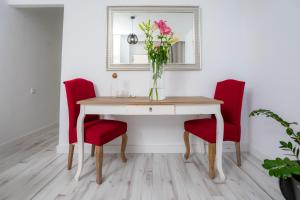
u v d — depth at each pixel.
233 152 2.35
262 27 2.07
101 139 1.59
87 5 2.31
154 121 2.35
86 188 1.54
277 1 1.84
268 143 1.98
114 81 2.34
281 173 0.95
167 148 2.34
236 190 1.52
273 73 1.90
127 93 2.16
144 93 2.34
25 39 2.81
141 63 2.32
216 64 2.33
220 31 2.33
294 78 1.63
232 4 2.33
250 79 2.29
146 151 2.35
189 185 1.60
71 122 1.80
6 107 2.47
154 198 1.42
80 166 1.65
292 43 1.65
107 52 2.31
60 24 3.83
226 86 2.05
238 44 2.33
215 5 2.33
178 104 1.64
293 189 1.07
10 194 1.45
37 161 2.08
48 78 3.46
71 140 1.79
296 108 1.61
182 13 2.32
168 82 2.34
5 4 2.40
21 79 2.75
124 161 2.07
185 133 2.12
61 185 1.59
